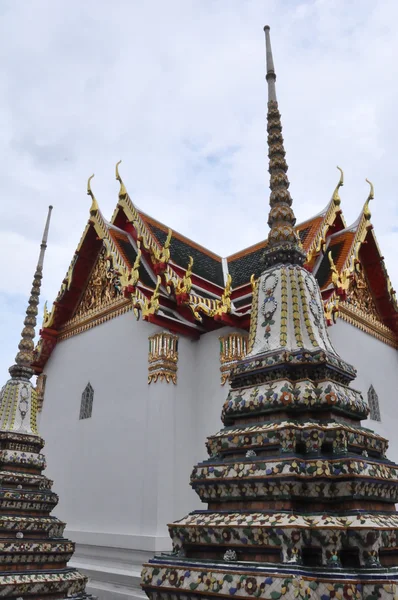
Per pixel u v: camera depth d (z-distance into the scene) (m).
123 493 12.50
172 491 11.80
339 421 4.67
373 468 4.32
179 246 16.34
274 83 6.91
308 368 4.91
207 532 4.37
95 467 13.70
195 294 13.07
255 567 3.88
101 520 12.82
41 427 16.44
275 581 3.69
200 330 13.55
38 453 8.88
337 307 11.55
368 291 15.96
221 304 12.38
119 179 15.70
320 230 14.05
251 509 4.36
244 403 4.89
